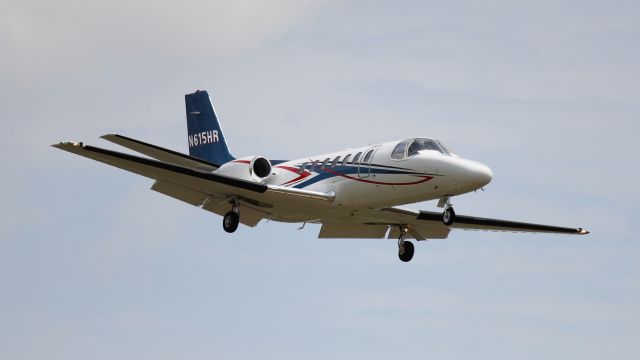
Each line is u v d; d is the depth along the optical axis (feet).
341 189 278.87
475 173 255.09
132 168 269.03
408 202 270.87
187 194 286.87
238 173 289.12
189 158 290.97
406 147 268.62
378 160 272.31
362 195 275.39
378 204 275.80
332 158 287.48
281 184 294.66
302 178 290.56
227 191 279.90
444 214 265.75
